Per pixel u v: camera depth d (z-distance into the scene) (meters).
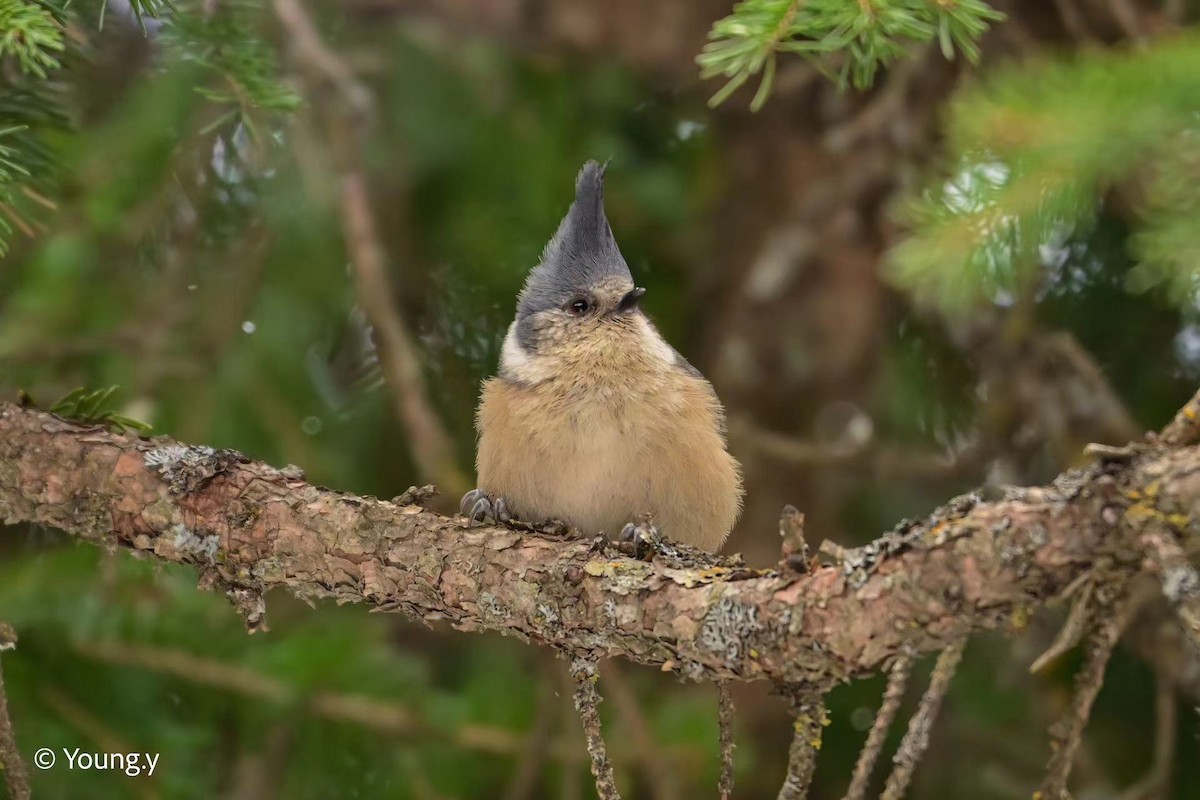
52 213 9.30
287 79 9.79
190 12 7.49
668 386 8.88
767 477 11.99
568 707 9.13
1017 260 5.01
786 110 12.23
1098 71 4.73
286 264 10.59
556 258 9.47
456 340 11.47
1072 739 4.87
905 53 5.38
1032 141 4.67
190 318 10.33
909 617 4.95
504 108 11.33
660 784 8.88
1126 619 4.75
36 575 8.43
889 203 11.02
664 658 5.84
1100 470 4.59
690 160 12.19
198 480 6.70
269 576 6.70
